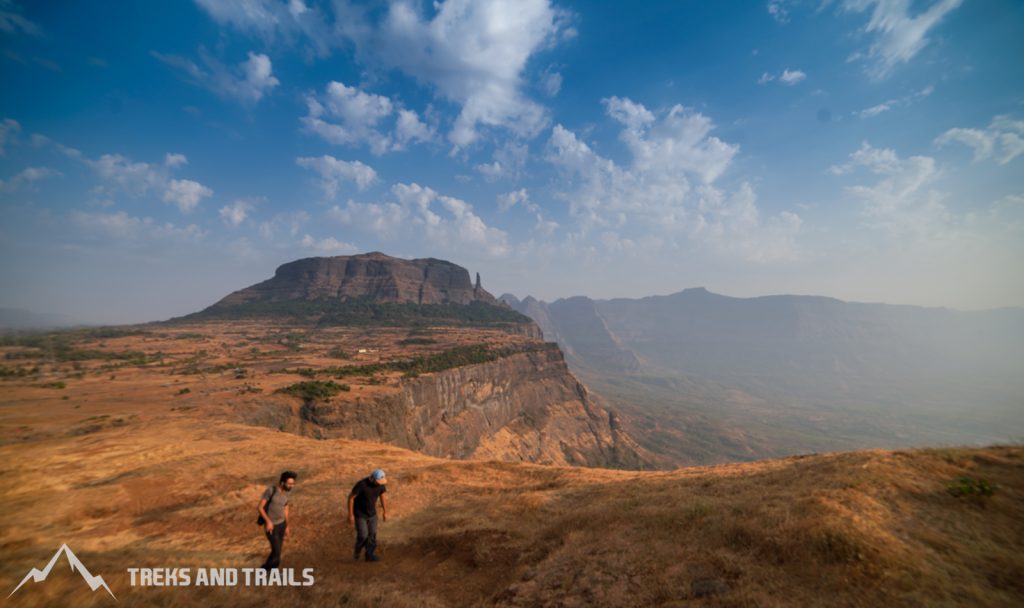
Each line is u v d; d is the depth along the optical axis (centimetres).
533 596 723
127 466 2150
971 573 580
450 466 2042
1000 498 775
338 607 741
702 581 652
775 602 559
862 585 566
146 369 9038
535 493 1459
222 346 15088
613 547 836
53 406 4731
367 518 1030
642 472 1844
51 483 1784
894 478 883
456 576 911
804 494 889
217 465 2166
